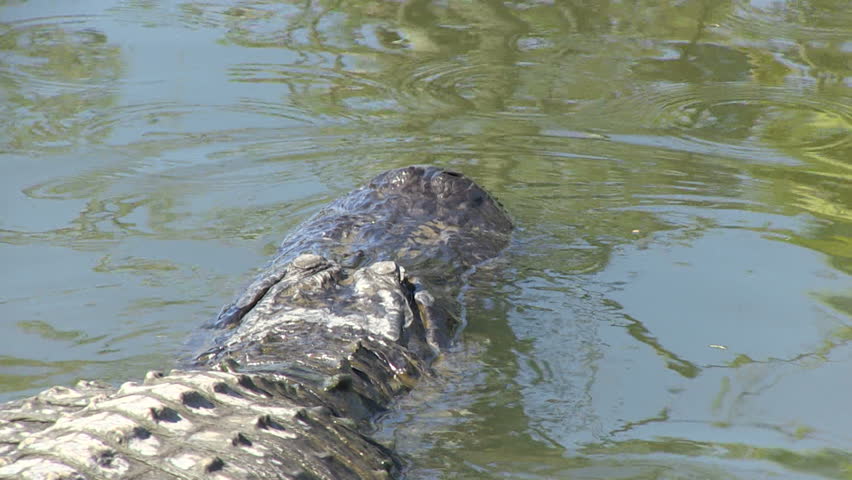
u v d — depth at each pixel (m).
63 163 21.42
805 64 29.09
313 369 11.97
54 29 31.59
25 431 9.88
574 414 12.05
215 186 20.30
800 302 15.24
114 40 30.59
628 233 17.98
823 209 19.27
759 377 12.98
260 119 24.47
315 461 9.62
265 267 16.30
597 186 20.42
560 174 21.14
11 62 28.31
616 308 14.95
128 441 9.12
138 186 20.22
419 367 12.77
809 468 10.85
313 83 27.28
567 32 32.34
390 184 17.92
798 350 13.76
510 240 17.34
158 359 13.24
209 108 25.14
